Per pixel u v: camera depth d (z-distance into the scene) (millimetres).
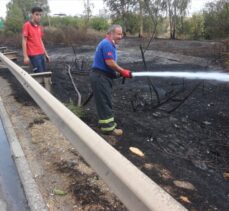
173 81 8867
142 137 4961
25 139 4363
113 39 4723
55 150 3980
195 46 15281
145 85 8492
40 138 4383
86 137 2438
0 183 3439
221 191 3664
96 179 3295
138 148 4500
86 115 5809
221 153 4719
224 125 5699
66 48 20969
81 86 8484
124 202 1786
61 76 10164
